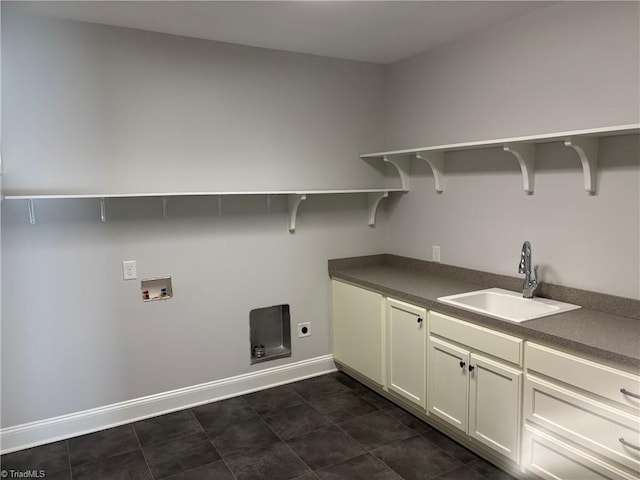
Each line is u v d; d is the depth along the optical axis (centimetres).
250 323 343
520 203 270
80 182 268
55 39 257
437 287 292
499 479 228
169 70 288
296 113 333
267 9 248
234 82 309
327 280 358
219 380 320
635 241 218
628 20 213
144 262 289
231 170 312
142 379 295
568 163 243
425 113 333
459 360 245
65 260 267
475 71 292
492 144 255
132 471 240
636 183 215
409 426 280
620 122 219
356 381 347
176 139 293
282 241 336
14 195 248
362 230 370
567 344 191
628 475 175
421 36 295
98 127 270
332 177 352
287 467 241
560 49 242
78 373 276
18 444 262
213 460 248
